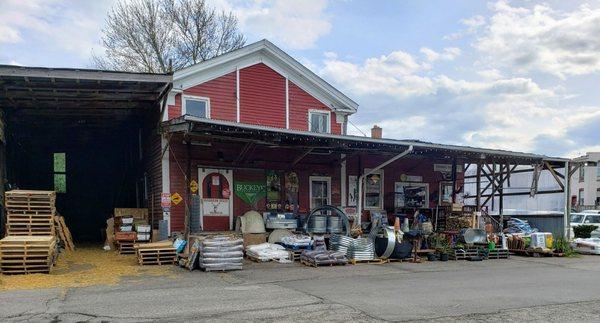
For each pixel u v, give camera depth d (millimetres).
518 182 35688
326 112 17953
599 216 23344
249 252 13070
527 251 16328
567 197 18484
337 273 11039
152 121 15578
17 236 11219
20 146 19469
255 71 16547
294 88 17344
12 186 16922
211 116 15531
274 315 6750
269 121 16688
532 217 20031
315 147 14070
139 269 11000
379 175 17953
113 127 19219
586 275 11867
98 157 23062
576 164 18641
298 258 13078
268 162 15742
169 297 7879
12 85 12234
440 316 6926
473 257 14492
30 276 9695
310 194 16469
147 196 16562
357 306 7422
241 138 13148
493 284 9992
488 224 16047
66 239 14609
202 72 15469
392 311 7148
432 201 18859
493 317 6977
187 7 32656
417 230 14461
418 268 12312
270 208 15633
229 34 34531
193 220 13703
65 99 13945
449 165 19297
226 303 7473
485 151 15711
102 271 10625
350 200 17219
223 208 14812
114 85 12641
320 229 14469
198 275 10297
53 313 6688
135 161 19125
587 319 6980
